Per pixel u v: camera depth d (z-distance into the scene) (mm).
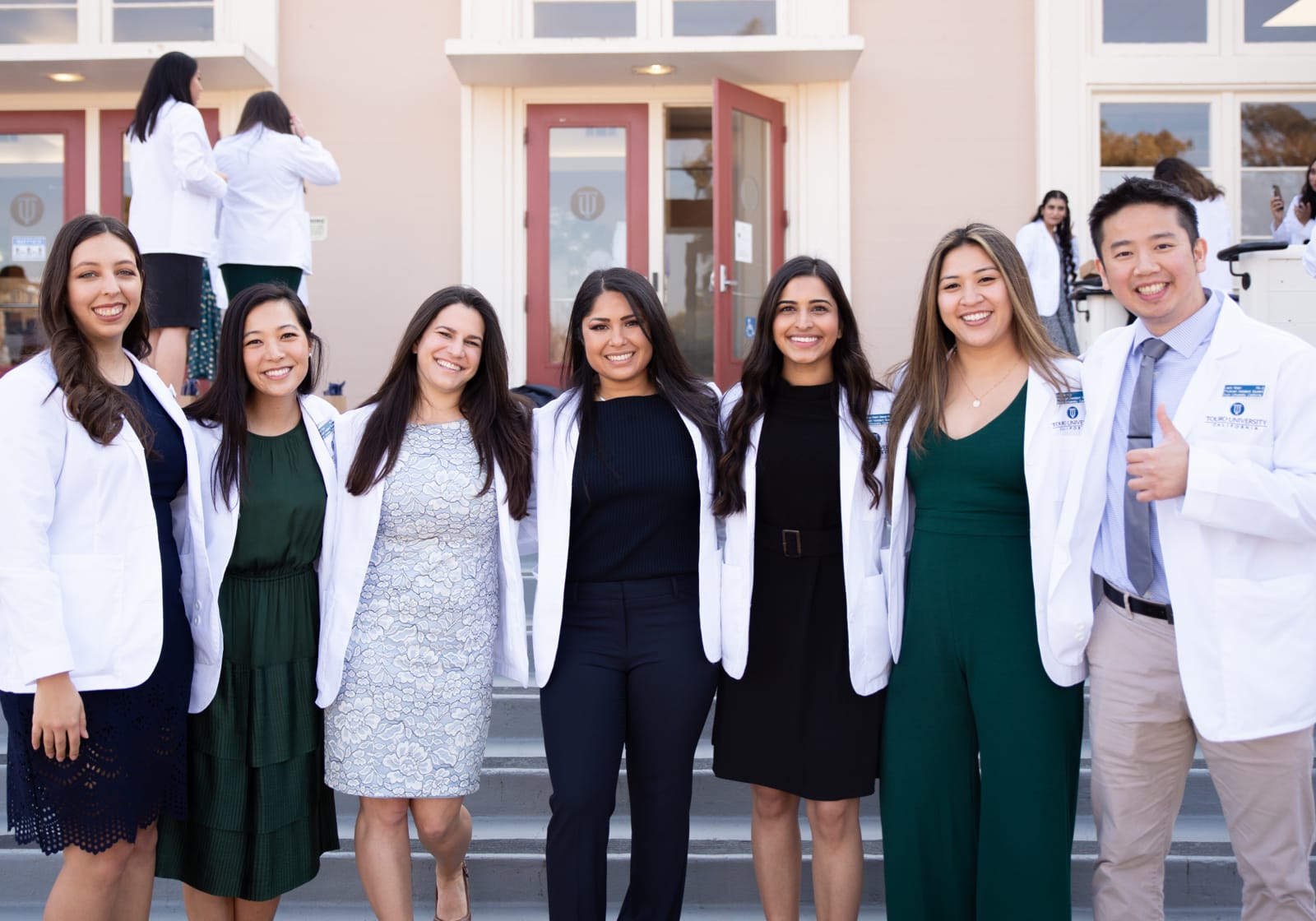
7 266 6824
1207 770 3289
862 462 2508
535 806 3355
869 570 2512
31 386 2152
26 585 2066
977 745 2471
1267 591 2119
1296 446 2109
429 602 2453
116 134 6770
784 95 6699
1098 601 2375
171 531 2396
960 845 2465
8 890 3137
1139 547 2254
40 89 6637
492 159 6699
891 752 2488
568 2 6691
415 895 3111
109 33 6707
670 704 2492
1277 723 2102
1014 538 2387
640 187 6766
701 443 2578
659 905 2521
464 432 2572
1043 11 6555
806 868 3131
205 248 4672
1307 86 6613
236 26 6598
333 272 6699
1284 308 4812
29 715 2199
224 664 2424
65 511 2174
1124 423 2297
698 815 3346
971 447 2408
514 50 6121
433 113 6695
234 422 2436
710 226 6797
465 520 2482
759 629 2566
